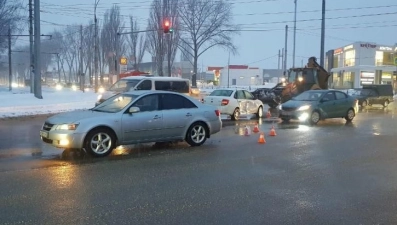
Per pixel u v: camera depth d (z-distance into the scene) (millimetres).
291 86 27984
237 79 88500
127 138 9906
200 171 8195
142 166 8562
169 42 50250
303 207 6016
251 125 17109
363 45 61406
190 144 11148
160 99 10695
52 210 5695
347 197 6551
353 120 20047
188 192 6711
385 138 13406
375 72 58469
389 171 8438
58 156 9477
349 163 9211
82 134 9211
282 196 6555
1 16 42156
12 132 13742
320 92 18922
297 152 10539
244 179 7609
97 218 5422
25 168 8195
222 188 6977
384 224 5379
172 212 5723
